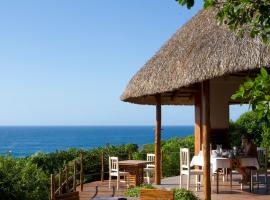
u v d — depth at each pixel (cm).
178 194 1002
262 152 1270
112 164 1335
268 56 853
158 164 1301
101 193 1239
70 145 10344
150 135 16612
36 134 18300
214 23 1108
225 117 1513
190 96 1605
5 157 1248
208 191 996
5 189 1078
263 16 386
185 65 1055
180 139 2117
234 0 398
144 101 1636
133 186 1309
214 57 959
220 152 1155
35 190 1195
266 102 354
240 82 1498
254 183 1255
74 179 1234
